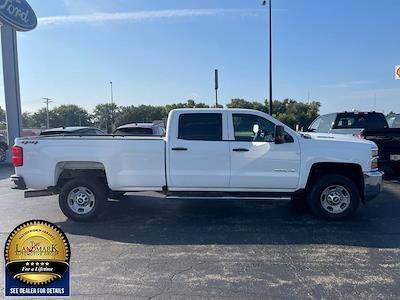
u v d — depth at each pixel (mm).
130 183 7012
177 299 4059
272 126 7023
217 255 5355
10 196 9742
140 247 5734
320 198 6953
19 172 7164
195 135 6984
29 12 16875
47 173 7082
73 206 7133
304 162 6867
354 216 7273
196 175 6949
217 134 6977
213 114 7023
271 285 4379
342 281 4465
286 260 5137
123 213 7738
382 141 10281
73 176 7367
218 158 6922
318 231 6387
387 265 4938
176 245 5801
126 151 6973
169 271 4816
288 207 8070
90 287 4371
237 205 8305
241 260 5156
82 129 13969
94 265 5043
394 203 8297
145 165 6984
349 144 6875
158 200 8844
